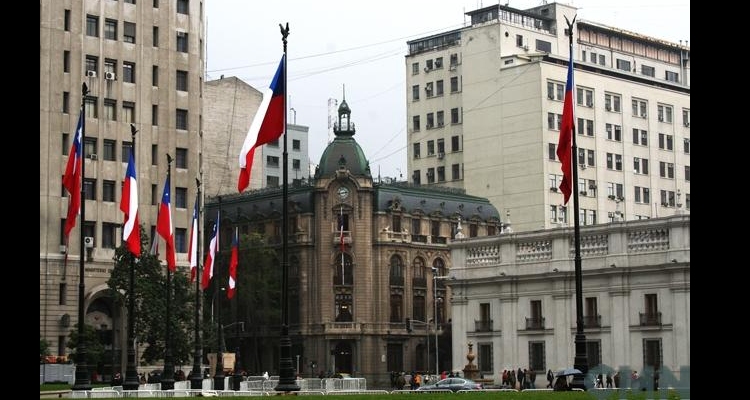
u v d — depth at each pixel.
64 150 96.56
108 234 99.00
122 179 100.56
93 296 96.12
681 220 71.44
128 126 101.94
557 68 138.75
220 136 143.00
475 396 34.59
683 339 70.69
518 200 138.25
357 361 122.06
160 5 105.50
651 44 165.25
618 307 75.00
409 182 145.88
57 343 93.62
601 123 141.50
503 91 141.12
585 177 138.62
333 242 122.94
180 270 97.62
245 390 61.00
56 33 97.19
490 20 148.50
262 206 130.50
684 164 151.00
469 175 144.75
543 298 79.69
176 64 106.50
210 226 135.12
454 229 132.00
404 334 124.88
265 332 126.06
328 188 123.62
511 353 81.12
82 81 98.69
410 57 156.88
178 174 105.31
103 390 47.53
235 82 145.00
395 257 125.75
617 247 75.31
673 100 150.75
